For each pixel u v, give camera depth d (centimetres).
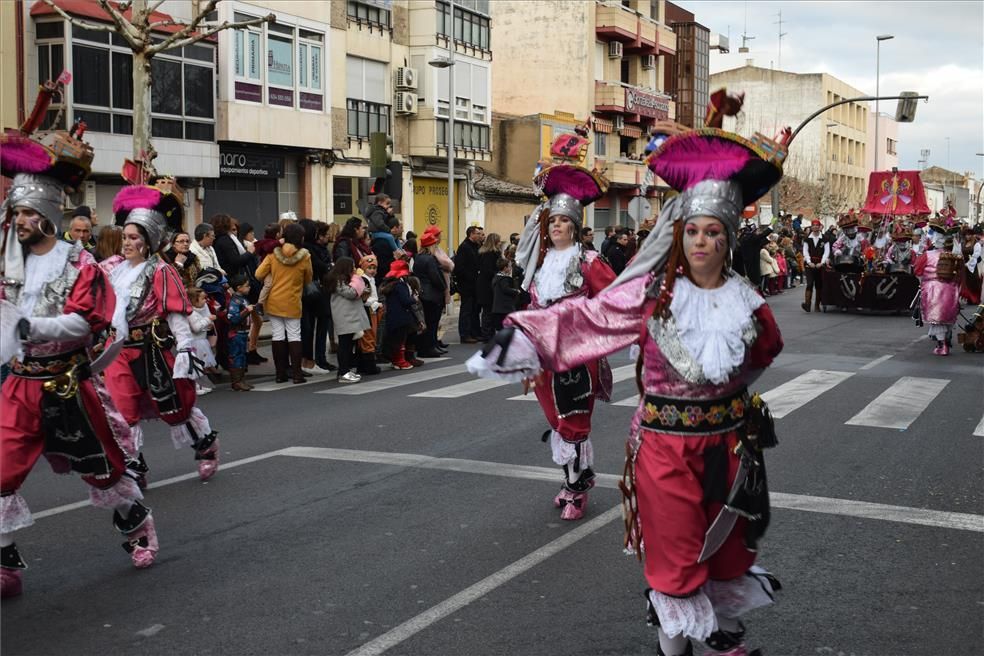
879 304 2311
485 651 452
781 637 469
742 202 387
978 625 483
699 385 373
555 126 4131
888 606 506
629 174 4594
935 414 1035
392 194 1734
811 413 1038
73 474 788
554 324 388
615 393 1164
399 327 1394
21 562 519
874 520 652
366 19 2980
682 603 369
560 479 759
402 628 477
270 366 1436
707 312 378
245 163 2539
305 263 1274
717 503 372
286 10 2602
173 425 732
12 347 480
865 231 2420
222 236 1270
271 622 484
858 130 8956
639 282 392
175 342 698
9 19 1938
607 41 4666
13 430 509
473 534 625
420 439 907
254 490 732
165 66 2269
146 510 563
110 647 455
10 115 1942
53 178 521
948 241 1556
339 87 2855
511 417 1013
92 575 554
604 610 501
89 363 534
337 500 704
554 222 663
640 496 380
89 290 513
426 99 3225
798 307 2584
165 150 2273
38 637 467
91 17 2027
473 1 3444
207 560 577
